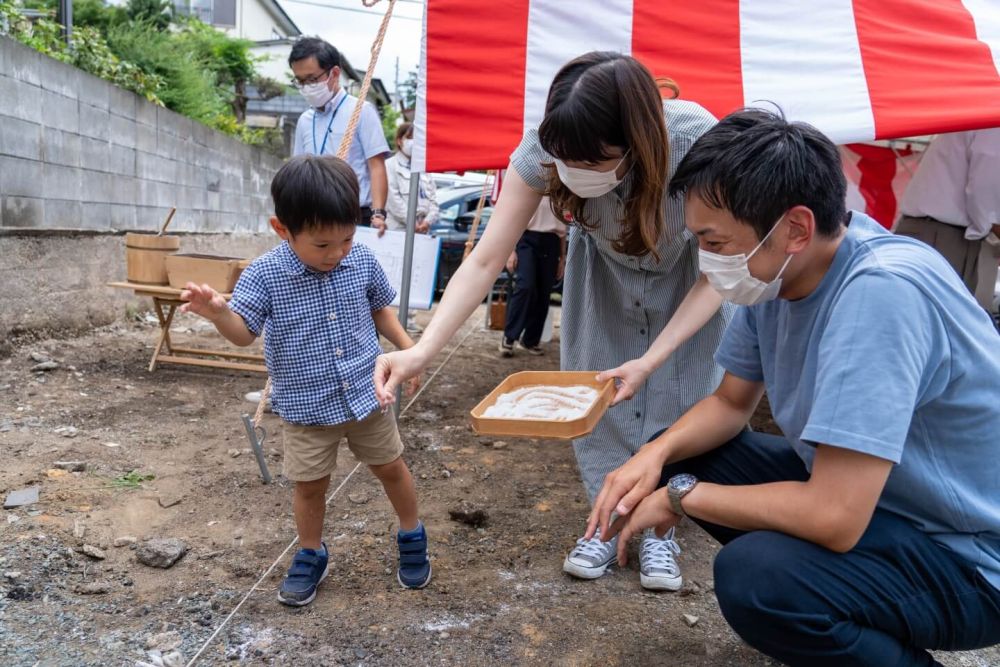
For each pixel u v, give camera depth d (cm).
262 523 273
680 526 288
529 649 204
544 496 313
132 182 601
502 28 296
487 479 330
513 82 297
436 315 215
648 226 200
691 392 247
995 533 148
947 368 142
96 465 310
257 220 905
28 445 325
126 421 369
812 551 151
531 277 579
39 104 477
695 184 147
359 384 219
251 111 1980
